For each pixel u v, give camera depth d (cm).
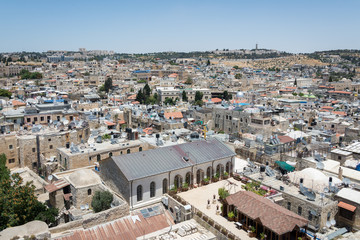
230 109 14462
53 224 5966
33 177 8738
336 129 13250
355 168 7319
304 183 6172
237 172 7344
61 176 7131
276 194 5900
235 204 5331
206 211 5709
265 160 8138
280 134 10938
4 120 12194
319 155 7556
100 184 6444
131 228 5288
